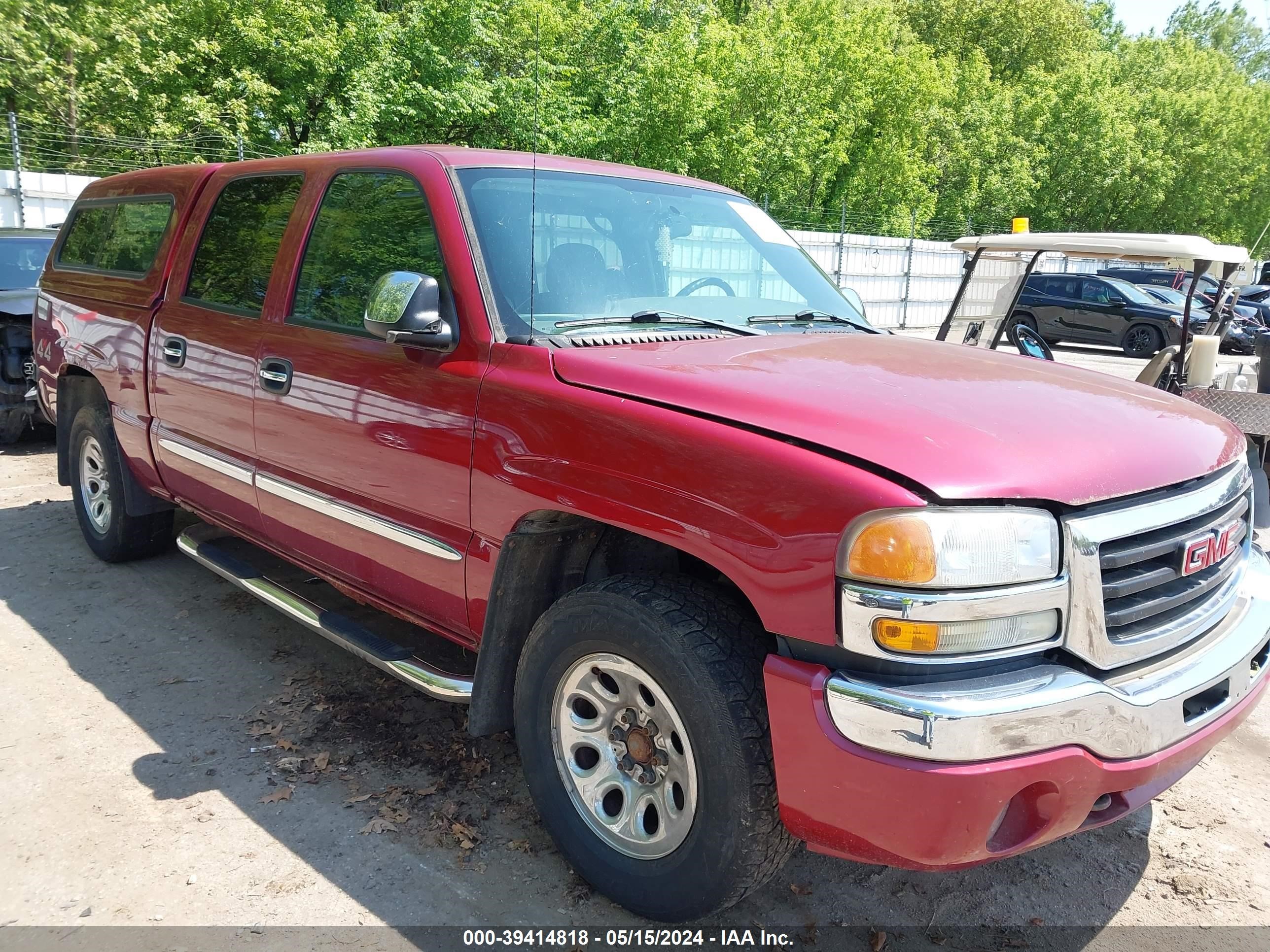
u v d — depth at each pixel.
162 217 4.38
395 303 2.67
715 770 2.15
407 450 2.85
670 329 2.89
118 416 4.51
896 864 2.00
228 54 18.89
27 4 18.17
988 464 2.00
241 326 3.61
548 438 2.46
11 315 7.44
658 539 2.22
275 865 2.69
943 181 37.97
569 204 3.14
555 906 2.55
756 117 25.53
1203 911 2.64
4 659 3.96
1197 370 6.75
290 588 3.80
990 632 1.93
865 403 2.22
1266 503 4.10
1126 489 2.12
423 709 3.63
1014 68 51.78
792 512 2.00
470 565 2.73
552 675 2.52
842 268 22.64
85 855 2.71
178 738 3.37
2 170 15.73
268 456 3.49
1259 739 3.71
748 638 2.22
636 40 23.05
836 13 31.19
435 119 20.88
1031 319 19.86
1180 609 2.30
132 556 5.05
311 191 3.49
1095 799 2.06
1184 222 41.84
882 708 1.88
